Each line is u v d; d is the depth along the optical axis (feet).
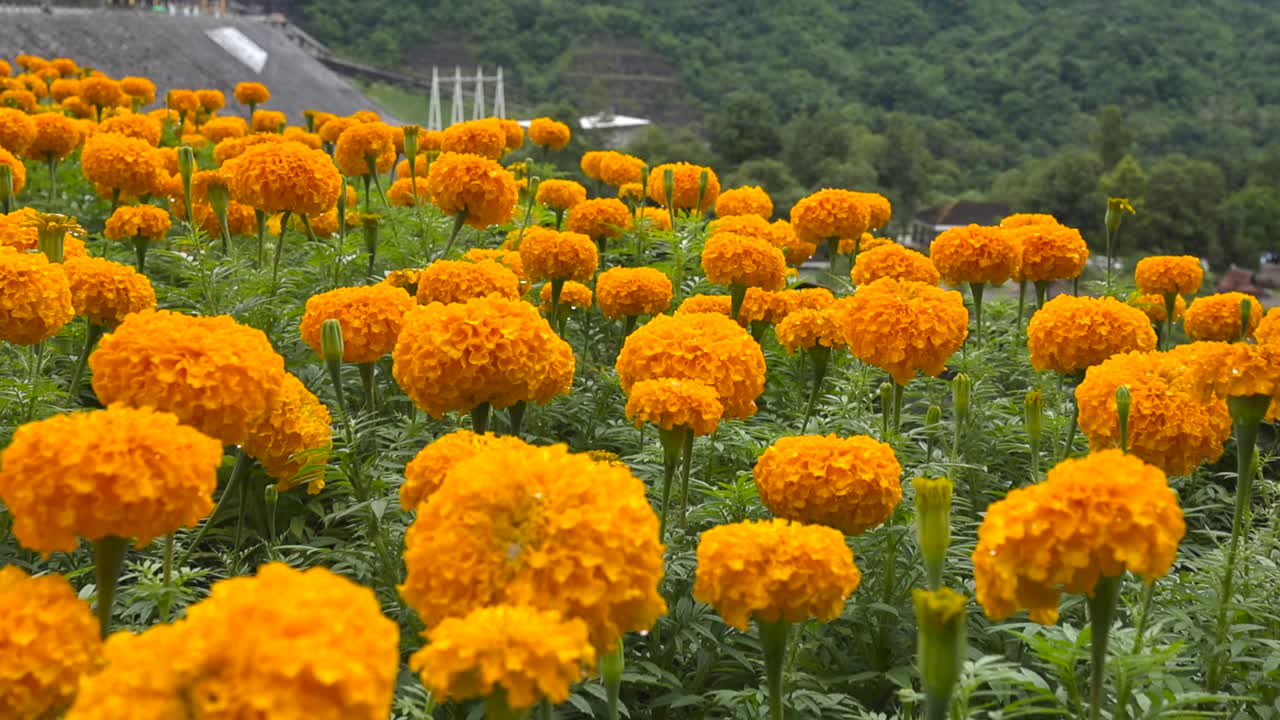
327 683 5.30
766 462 12.10
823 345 16.72
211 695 5.39
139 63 113.91
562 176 33.94
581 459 8.00
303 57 200.54
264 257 24.22
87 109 42.70
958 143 356.18
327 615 5.62
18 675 7.11
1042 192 224.74
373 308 15.16
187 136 39.73
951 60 470.39
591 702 11.90
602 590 7.41
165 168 29.12
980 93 428.15
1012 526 8.13
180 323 10.34
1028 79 421.18
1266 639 12.37
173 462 7.90
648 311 19.69
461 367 12.25
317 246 23.82
